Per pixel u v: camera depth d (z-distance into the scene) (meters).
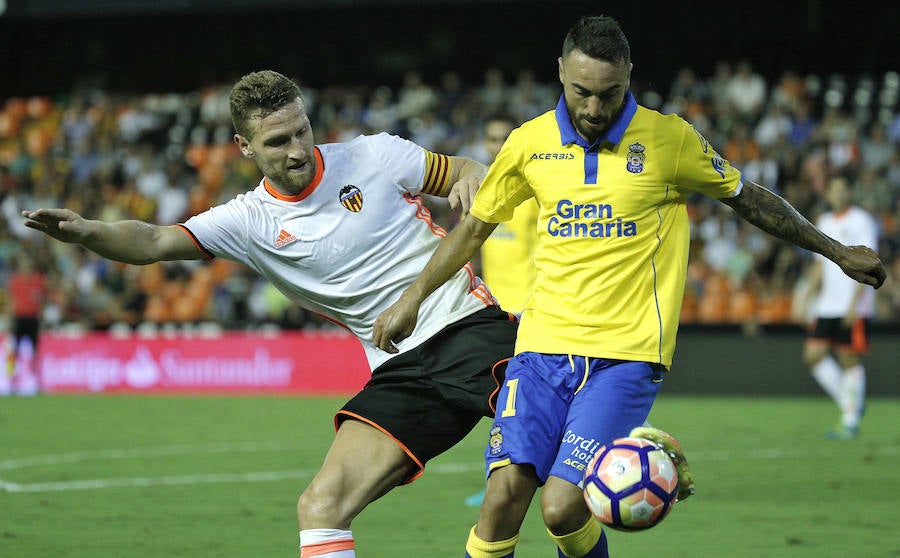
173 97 79.56
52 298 62.19
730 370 49.94
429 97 70.56
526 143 14.45
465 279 15.71
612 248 14.04
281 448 34.75
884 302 52.97
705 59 70.00
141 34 76.75
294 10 71.12
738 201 14.30
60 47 78.25
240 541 20.88
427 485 27.55
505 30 71.56
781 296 53.91
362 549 20.19
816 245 14.33
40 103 79.00
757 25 67.25
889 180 60.06
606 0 67.56
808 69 69.06
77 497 26.00
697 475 28.44
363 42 74.62
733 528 21.72
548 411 13.96
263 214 15.20
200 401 50.88
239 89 14.55
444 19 72.00
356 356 53.69
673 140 13.98
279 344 54.59
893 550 19.58
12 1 68.62
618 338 14.02
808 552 19.50
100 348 56.75
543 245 14.54
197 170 71.00
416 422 14.80
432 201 57.12
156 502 25.33
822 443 34.75
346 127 70.38
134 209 69.44
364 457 14.38
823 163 60.06
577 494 13.44
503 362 15.00
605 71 13.30
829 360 37.06
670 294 14.16
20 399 52.62
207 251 15.27
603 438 13.61
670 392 50.62
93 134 75.50
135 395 54.78
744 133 63.12
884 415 42.53
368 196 15.20
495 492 13.74
